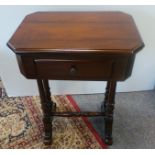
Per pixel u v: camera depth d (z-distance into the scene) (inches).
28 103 56.1
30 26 34.1
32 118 51.7
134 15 44.6
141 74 55.9
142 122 50.4
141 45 28.5
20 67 31.0
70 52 27.4
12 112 53.4
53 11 41.4
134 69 54.7
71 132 48.3
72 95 58.9
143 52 51.2
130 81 57.2
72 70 29.9
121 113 52.8
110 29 32.8
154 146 45.0
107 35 30.8
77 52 27.4
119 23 34.9
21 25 34.6
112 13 39.3
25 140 46.6
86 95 58.7
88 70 30.1
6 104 55.9
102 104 51.4
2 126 49.8
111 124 42.4
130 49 27.2
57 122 50.9
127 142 45.8
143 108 54.2
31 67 30.2
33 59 29.2
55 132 48.3
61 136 47.4
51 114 44.4
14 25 44.6
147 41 49.0
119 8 43.4
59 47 27.7
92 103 56.1
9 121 50.9
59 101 56.8
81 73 30.6
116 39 29.7
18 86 56.1
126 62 29.0
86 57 28.4
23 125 49.9
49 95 45.3
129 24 34.5
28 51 27.6
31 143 45.9
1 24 44.1
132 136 47.1
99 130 48.7
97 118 51.7
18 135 47.6
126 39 29.7
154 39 48.7
